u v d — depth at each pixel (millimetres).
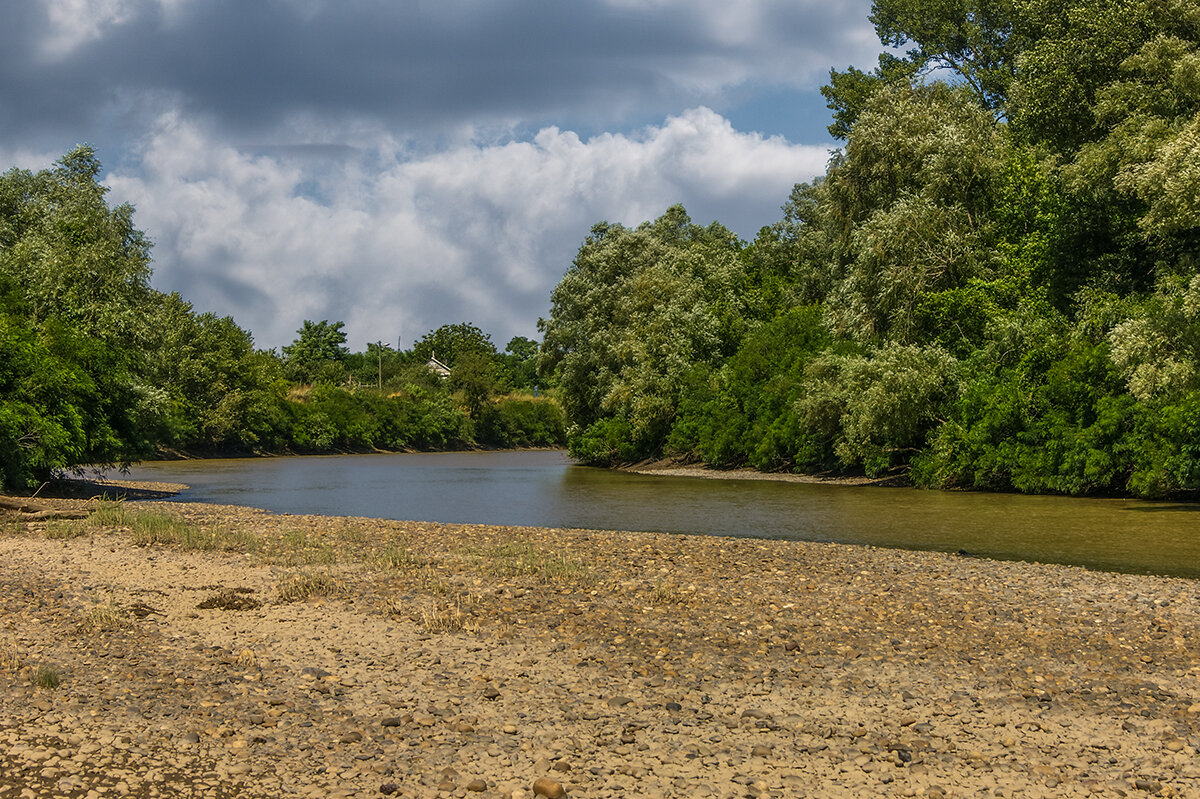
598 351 67938
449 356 184375
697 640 11797
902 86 50062
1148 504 32562
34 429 31797
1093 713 9062
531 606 13680
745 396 55469
